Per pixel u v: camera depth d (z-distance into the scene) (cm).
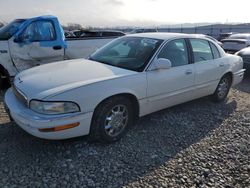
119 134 340
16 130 358
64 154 303
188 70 411
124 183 257
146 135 362
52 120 272
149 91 356
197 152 322
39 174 264
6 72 565
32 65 593
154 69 361
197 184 260
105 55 412
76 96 285
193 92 438
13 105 309
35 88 296
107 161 294
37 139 334
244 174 279
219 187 257
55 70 347
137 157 304
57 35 615
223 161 303
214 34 3672
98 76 321
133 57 377
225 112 469
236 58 537
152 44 389
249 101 545
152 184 257
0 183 247
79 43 659
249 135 375
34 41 581
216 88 498
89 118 299
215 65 470
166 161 299
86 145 325
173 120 420
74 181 256
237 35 1567
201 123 413
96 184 254
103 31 1050
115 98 321
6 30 579
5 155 296
